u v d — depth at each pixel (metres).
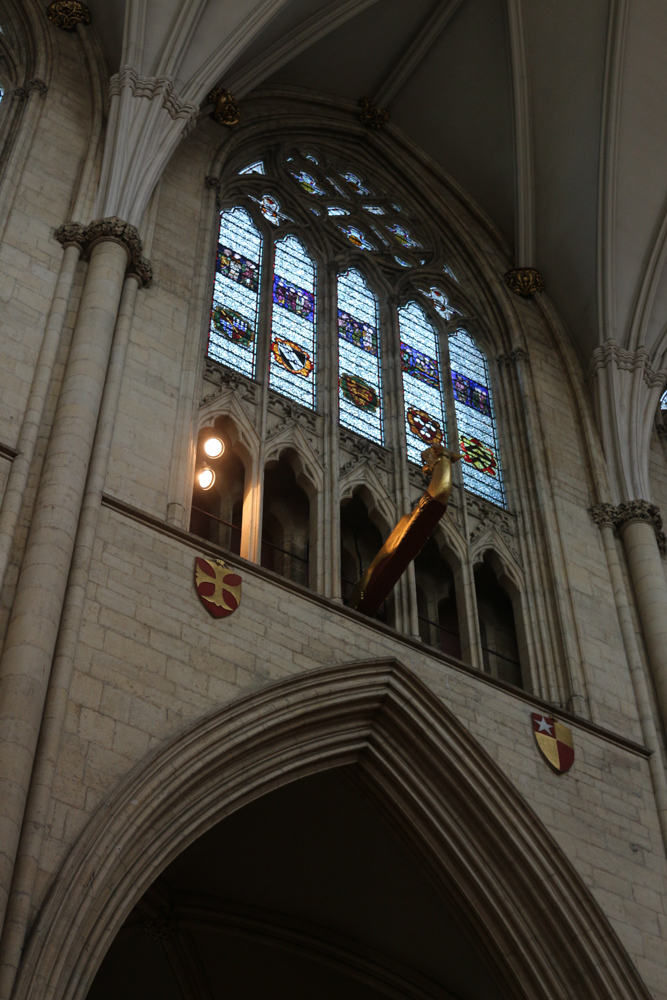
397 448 19.66
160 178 19.33
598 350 22.20
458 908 15.05
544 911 14.85
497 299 23.75
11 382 15.18
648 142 23.06
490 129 24.95
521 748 16.02
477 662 17.58
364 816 16.77
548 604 18.78
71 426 14.76
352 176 25.08
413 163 25.53
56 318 16.14
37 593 12.95
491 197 25.27
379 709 15.31
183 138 19.50
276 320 20.38
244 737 13.88
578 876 15.05
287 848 17.61
